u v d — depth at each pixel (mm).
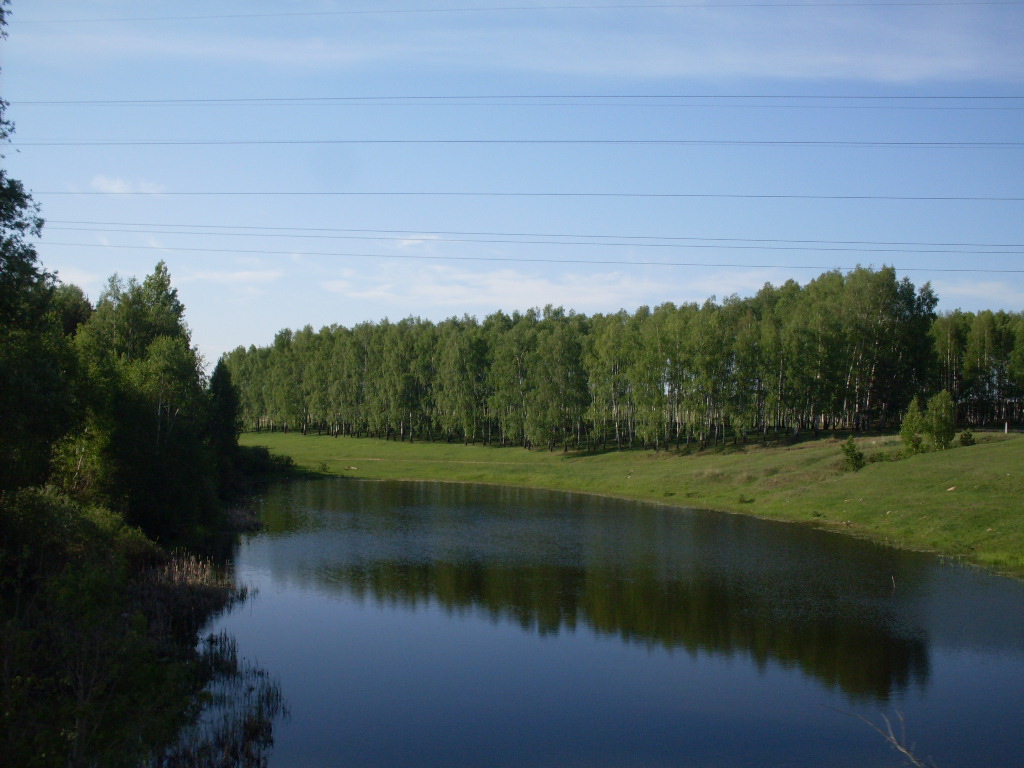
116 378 44312
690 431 105000
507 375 115812
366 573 40625
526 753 19875
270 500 73062
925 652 27422
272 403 155500
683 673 25547
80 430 36562
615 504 69438
